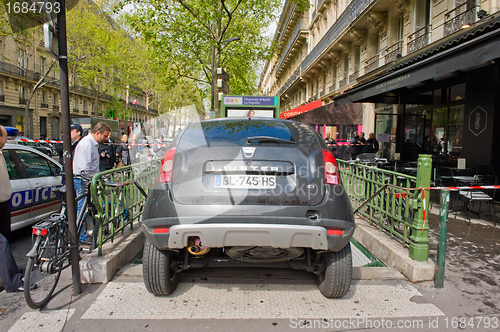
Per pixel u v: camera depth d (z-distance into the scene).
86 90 43.72
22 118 33.81
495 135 7.57
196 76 23.80
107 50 28.67
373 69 16.25
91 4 27.20
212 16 16.67
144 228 2.54
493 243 4.52
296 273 3.40
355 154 13.67
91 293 2.96
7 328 2.44
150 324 2.47
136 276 3.28
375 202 4.47
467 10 9.41
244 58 22.23
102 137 4.86
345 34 18.44
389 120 14.13
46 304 2.77
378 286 3.11
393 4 14.35
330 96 23.39
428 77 5.68
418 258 3.31
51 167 5.57
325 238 2.38
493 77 7.55
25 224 4.83
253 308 2.70
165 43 19.38
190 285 3.11
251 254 2.74
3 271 2.98
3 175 3.42
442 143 9.69
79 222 3.39
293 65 38.03
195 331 2.38
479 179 6.17
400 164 9.01
